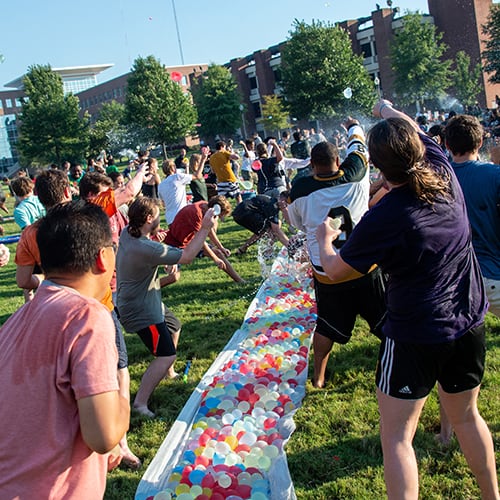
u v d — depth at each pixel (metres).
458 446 3.45
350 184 4.08
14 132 98.44
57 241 1.94
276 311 6.21
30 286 3.68
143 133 52.41
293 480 3.34
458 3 49.91
